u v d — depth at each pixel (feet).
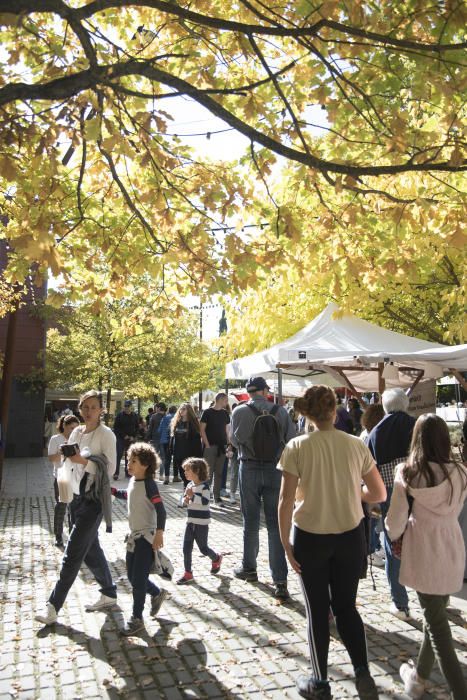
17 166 16.28
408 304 47.19
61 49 14.56
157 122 15.26
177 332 92.22
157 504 16.70
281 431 20.52
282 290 41.01
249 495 20.97
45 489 50.03
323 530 12.01
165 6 12.35
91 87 13.01
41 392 87.45
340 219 18.04
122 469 62.64
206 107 13.65
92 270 19.58
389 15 14.32
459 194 16.75
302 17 14.67
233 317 45.60
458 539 11.97
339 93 15.90
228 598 19.35
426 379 33.50
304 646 15.47
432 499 11.85
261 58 13.76
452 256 29.60
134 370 88.89
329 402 12.57
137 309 22.82
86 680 13.62
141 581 16.51
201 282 18.06
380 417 21.33
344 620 11.94
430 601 11.82
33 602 19.22
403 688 13.09
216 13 16.66
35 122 16.76
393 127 14.83
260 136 13.84
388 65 14.88
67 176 18.71
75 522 17.19
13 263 18.22
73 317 87.25
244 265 16.55
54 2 11.07
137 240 19.63
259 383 21.13
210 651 15.17
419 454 12.25
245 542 21.47
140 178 19.07
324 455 12.28
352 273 18.58
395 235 16.79
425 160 15.43
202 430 38.88
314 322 35.73
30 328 87.81
